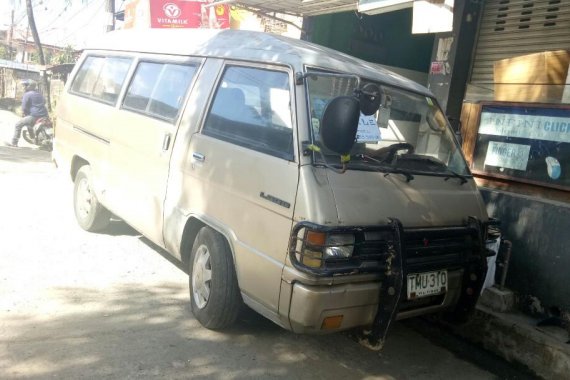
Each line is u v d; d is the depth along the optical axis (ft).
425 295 11.51
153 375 11.02
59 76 75.92
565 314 14.17
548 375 13.10
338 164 11.18
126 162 16.31
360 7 19.49
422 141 13.69
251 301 11.62
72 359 11.23
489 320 14.53
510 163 17.12
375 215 10.91
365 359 13.16
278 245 10.78
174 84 15.25
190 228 13.69
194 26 34.04
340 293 10.42
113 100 17.84
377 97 10.83
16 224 19.34
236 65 13.42
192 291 13.58
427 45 28.12
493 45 20.15
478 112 18.15
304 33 28.81
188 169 13.58
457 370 13.35
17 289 14.12
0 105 80.89
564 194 15.61
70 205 22.86
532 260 15.12
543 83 16.57
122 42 18.97
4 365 10.72
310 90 11.68
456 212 12.53
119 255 17.53
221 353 12.26
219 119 13.29
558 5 18.11
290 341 13.28
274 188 11.05
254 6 26.27
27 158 35.60
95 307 13.74
